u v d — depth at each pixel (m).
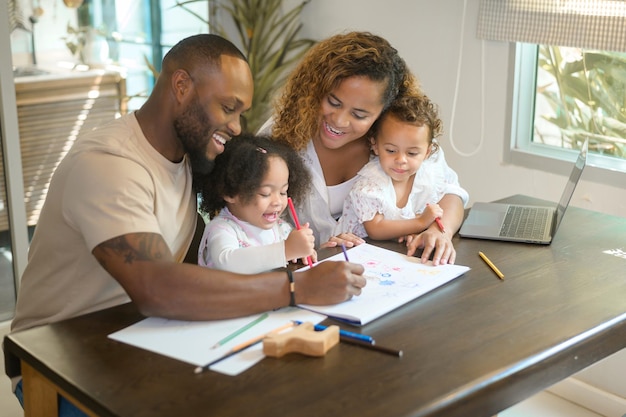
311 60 1.87
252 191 1.64
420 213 2.00
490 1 2.62
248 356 1.25
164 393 1.15
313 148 1.94
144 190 1.48
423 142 1.87
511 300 1.50
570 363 1.34
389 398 1.13
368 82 1.77
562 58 2.62
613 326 1.42
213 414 1.09
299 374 1.20
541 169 2.64
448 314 1.43
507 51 2.64
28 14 3.01
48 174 3.22
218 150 1.57
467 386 1.17
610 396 2.45
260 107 3.42
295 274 1.44
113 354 1.26
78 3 3.13
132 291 1.37
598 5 2.34
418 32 2.94
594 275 1.65
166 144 1.56
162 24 3.43
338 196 1.99
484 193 2.84
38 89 3.10
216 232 1.65
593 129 2.60
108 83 3.30
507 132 2.71
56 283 1.59
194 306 1.36
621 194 2.44
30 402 1.34
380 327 1.37
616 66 2.49
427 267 1.65
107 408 1.11
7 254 3.14
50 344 1.30
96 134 1.53
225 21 3.68
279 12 3.55
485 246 1.82
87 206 1.42
